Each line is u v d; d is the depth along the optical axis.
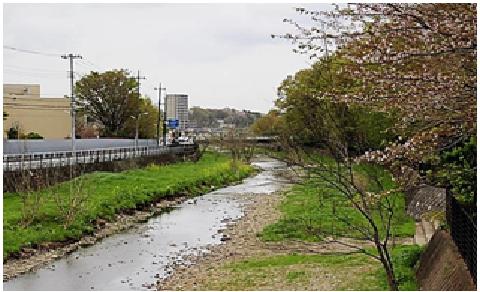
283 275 15.54
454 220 12.42
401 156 10.12
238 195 39.84
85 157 43.50
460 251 11.55
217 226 27.08
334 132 16.12
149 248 22.28
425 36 9.41
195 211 32.28
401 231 19.12
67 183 32.53
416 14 9.45
